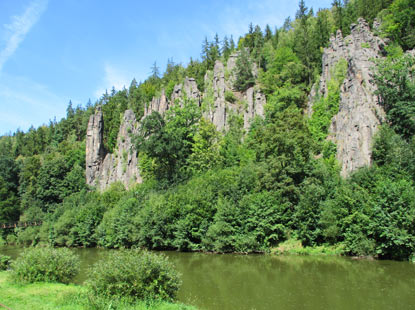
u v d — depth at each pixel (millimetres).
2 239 67875
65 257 21469
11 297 16250
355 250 35531
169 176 63281
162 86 102125
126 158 85188
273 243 41844
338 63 61281
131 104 103562
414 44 57594
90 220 58125
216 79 83000
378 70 50938
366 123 47156
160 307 15742
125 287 16531
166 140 66000
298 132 47844
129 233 49594
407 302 19797
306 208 39906
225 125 76438
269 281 26000
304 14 96125
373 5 72875
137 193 59812
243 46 95062
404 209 32594
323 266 31469
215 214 44188
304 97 69625
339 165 48781
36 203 80188
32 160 91750
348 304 19688
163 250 47281
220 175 50781
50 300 15914
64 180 85062
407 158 39812
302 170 44656
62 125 124938
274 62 80812
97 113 95750
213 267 32719
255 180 46344
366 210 35406
